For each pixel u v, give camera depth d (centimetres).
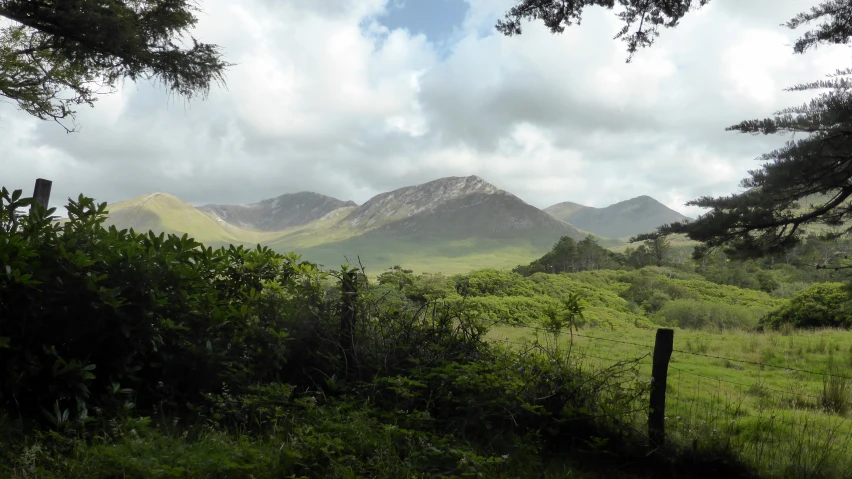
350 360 624
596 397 593
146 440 439
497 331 1502
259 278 647
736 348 1591
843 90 591
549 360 627
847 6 630
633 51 784
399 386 558
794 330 2314
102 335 497
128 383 520
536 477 484
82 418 445
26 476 375
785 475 524
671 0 724
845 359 1316
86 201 585
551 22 773
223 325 585
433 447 466
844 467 550
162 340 529
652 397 556
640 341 1747
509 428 560
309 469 428
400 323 665
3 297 463
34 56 1110
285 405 534
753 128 628
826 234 755
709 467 529
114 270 511
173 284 550
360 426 479
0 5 886
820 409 845
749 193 697
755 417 746
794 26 662
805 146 614
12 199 526
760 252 745
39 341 480
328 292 670
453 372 570
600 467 534
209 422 505
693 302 3712
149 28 987
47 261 489
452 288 2438
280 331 599
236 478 414
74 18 895
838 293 2380
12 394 455
